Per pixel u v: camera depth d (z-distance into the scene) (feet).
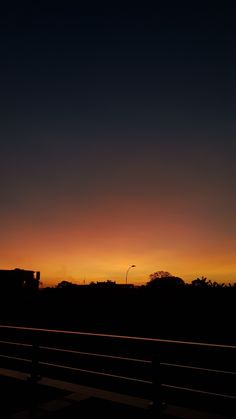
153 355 14.19
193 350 13.19
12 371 19.40
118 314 92.79
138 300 99.30
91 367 29.37
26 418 13.70
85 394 15.70
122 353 32.22
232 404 13.43
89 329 76.74
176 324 75.20
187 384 20.65
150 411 13.66
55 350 20.74
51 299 119.75
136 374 25.53
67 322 88.99
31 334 19.29
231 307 80.23
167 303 92.63
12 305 116.78
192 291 93.61
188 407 15.24
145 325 77.66
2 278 130.11
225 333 62.64
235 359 12.18
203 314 80.02
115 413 14.07
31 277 135.95
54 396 16.26
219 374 14.46
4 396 16.57
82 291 116.67
